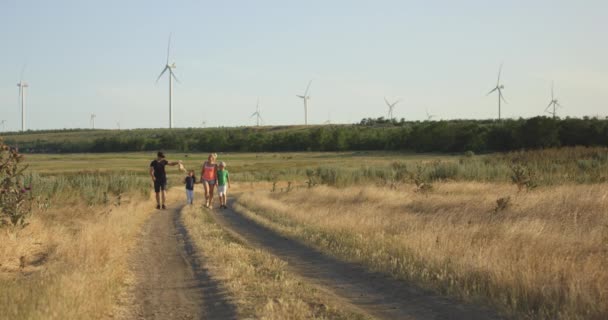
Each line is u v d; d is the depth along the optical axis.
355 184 35.53
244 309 7.67
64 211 19.27
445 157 97.38
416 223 14.47
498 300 7.84
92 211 19.91
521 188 23.12
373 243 12.28
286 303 7.63
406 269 9.91
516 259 9.49
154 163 24.00
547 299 7.41
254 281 9.30
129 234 14.55
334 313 7.53
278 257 12.10
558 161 41.19
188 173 28.41
